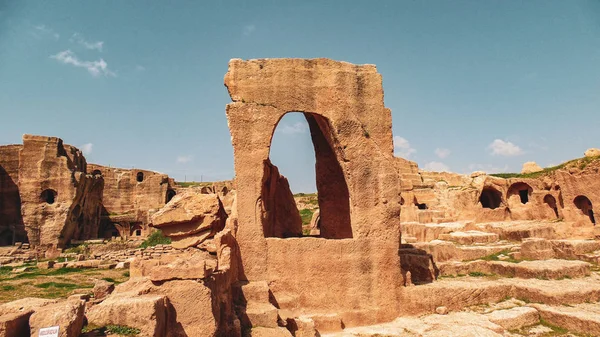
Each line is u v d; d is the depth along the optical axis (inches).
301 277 452.1
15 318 232.5
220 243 401.1
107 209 2102.6
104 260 1016.2
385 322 463.5
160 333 267.4
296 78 480.7
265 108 468.4
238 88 469.4
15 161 1552.7
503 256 751.1
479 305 512.1
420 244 748.0
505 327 444.1
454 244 788.0
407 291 487.2
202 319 297.1
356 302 459.5
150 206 2116.1
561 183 1093.8
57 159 1481.3
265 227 551.2
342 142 484.4
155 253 1131.9
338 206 644.7
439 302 493.4
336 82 491.5
